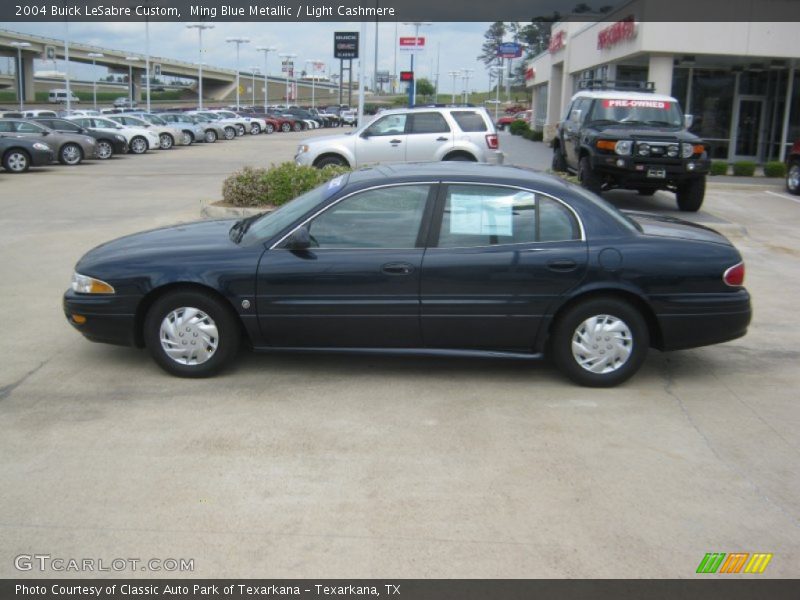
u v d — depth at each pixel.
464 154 16.09
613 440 5.03
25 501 4.17
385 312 5.76
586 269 5.73
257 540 3.83
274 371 6.20
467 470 4.58
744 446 4.99
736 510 4.20
